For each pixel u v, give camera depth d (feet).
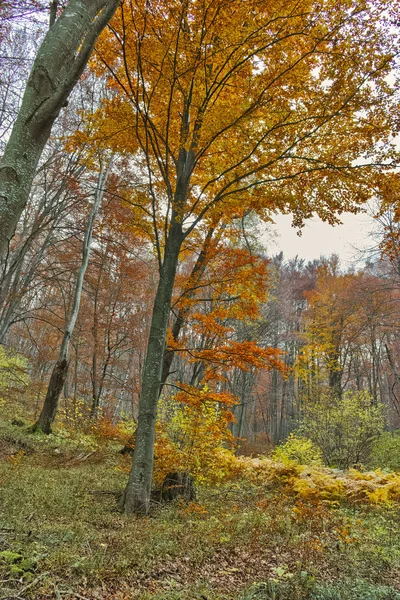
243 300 26.14
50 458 31.45
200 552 13.43
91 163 27.94
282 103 21.50
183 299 25.99
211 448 26.89
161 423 28.32
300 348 74.18
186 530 15.97
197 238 31.01
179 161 25.53
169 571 11.70
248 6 18.81
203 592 10.28
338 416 48.19
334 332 70.85
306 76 20.88
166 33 20.03
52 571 10.09
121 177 43.73
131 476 20.24
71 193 45.75
